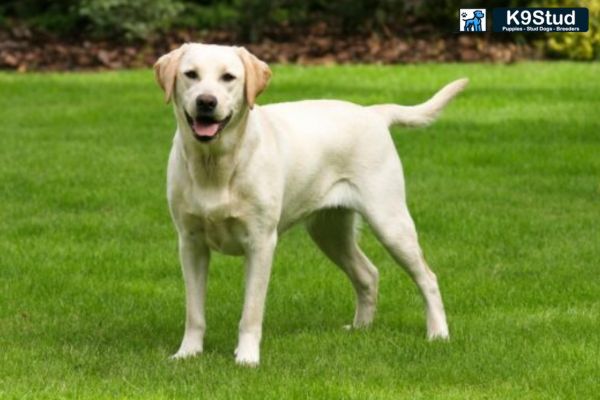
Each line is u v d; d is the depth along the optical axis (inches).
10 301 450.3
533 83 986.7
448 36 1210.0
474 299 451.8
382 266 506.9
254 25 1226.6
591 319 417.4
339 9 1254.9
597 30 1162.6
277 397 328.2
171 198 366.0
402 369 359.9
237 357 366.6
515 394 334.3
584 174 674.2
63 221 573.0
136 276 491.8
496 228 558.9
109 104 905.5
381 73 1035.9
